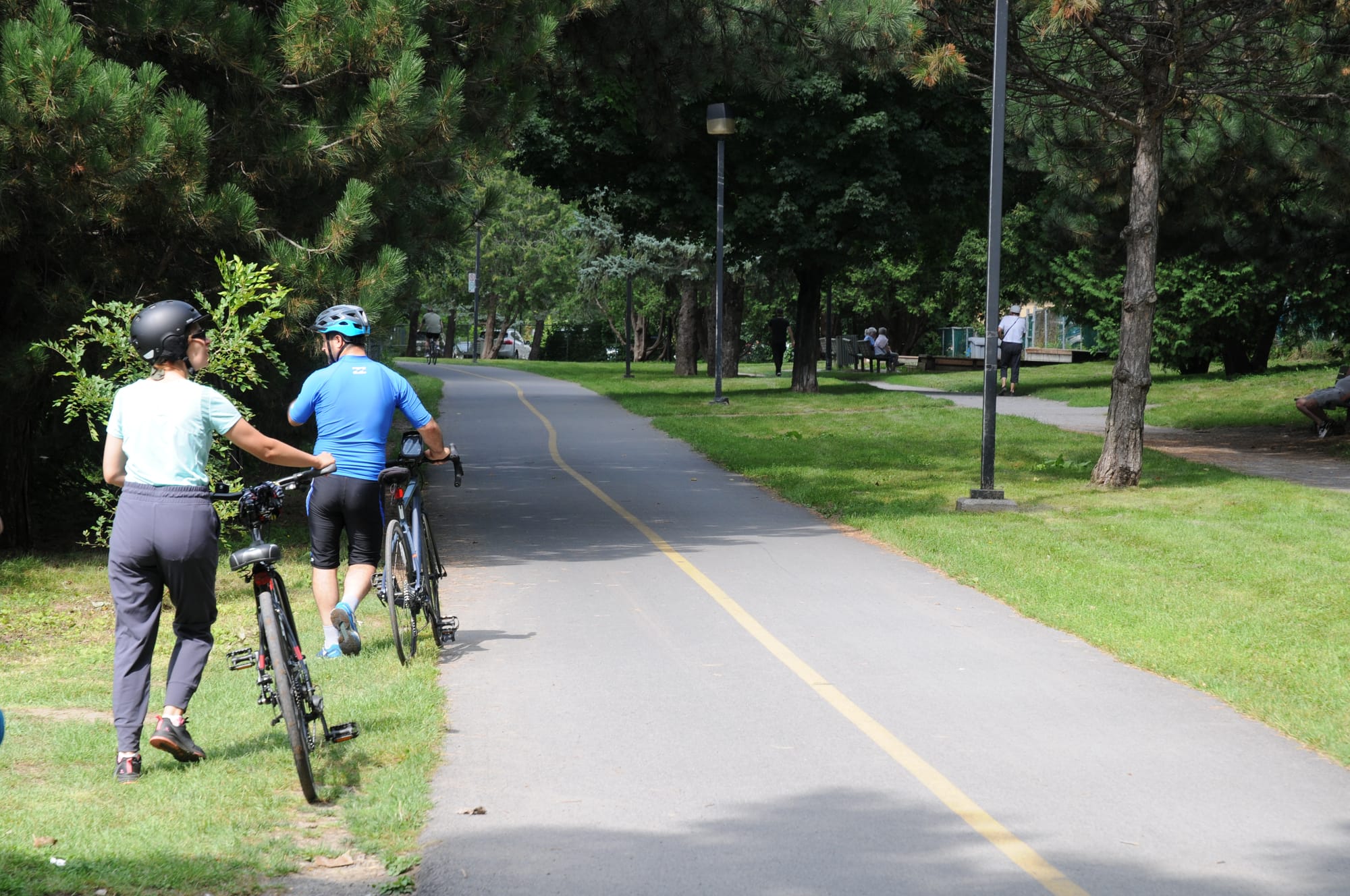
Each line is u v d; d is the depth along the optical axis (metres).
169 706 5.99
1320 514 14.31
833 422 26.14
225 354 10.22
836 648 8.66
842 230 32.03
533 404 31.19
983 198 33.78
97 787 5.71
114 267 11.52
